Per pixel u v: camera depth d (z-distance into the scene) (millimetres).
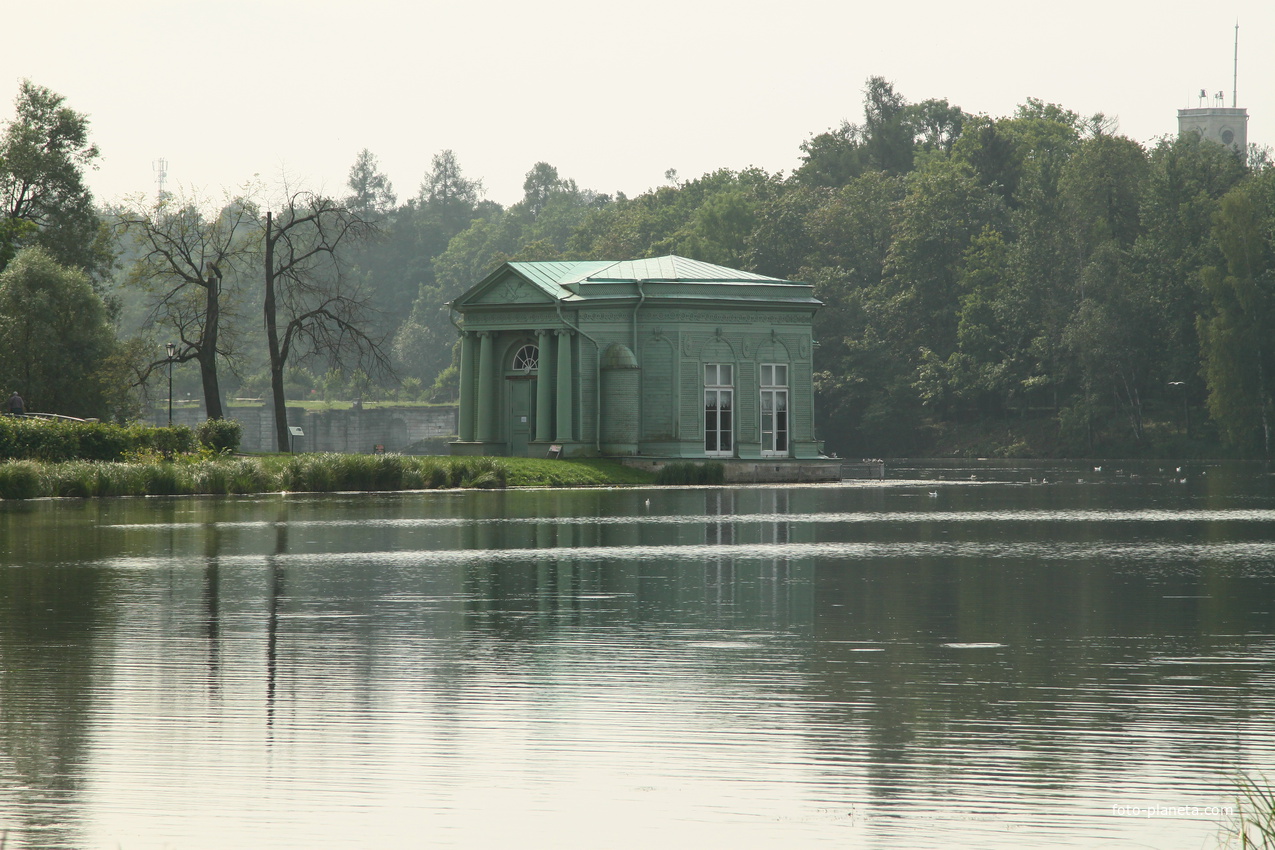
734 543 67562
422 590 49094
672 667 34844
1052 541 69562
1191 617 42938
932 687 32469
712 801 24062
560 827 22906
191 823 23094
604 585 50750
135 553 61656
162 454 120938
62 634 39344
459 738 27938
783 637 39312
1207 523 82188
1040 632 40188
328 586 50062
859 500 107062
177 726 28781
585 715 29750
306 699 31188
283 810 23719
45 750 27016
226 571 54781
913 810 23531
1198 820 22984
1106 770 25609
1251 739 27641
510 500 104625
